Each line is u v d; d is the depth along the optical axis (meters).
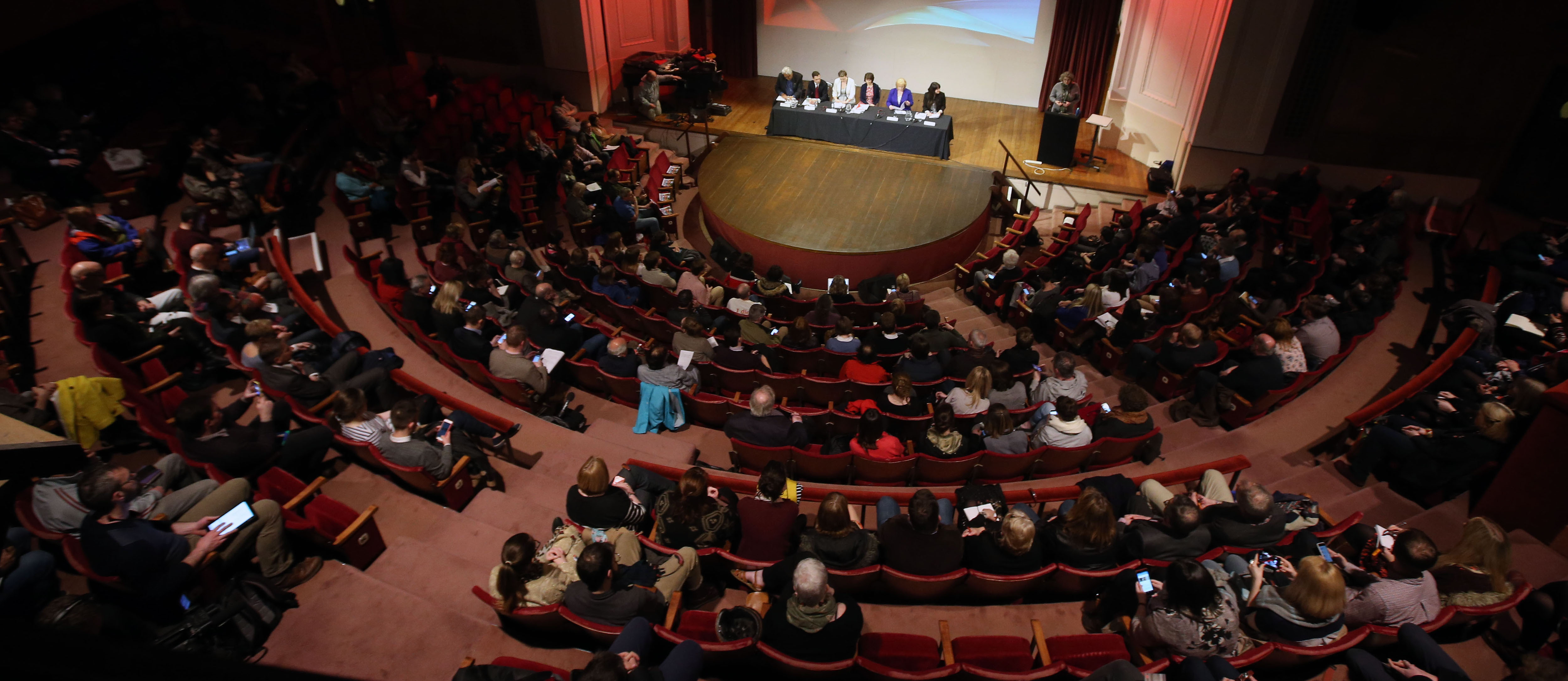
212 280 6.84
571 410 7.16
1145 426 6.27
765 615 4.50
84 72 11.27
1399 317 9.24
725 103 16.52
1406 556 4.23
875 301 10.52
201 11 14.32
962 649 4.29
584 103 15.32
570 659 4.39
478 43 15.23
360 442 5.51
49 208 8.42
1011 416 6.80
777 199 12.92
